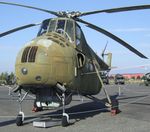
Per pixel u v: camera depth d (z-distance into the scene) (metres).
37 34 12.95
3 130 10.92
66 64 11.69
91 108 17.36
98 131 10.59
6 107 18.06
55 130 10.91
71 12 13.55
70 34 12.77
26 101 21.78
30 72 11.00
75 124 12.04
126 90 37.56
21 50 11.45
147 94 29.12
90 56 14.51
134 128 11.06
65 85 11.75
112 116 14.10
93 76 14.88
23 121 12.37
